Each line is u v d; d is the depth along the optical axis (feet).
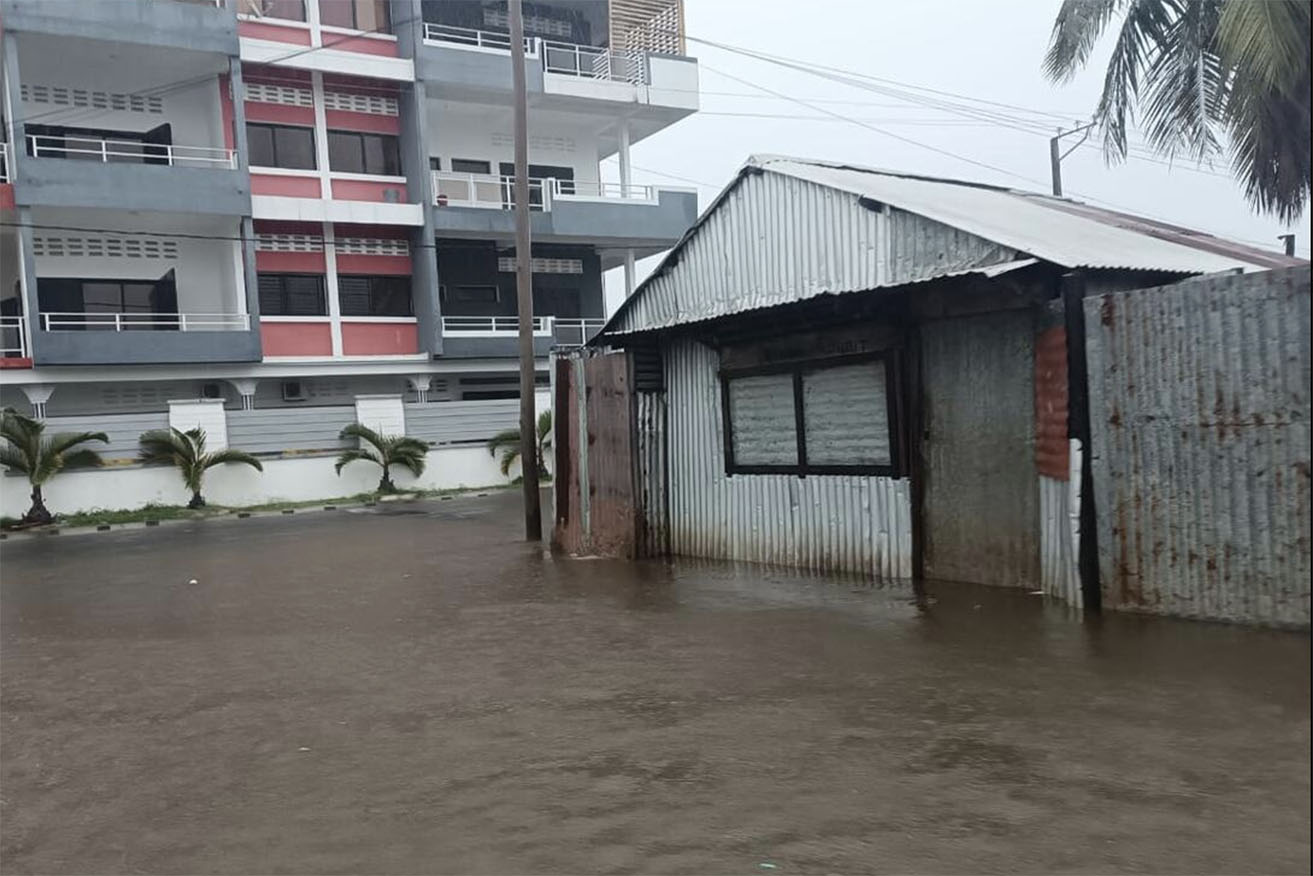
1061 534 25.26
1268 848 11.72
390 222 87.35
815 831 12.89
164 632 28.81
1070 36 41.91
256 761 16.87
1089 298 24.00
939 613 24.91
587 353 41.88
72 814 14.89
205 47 78.38
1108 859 11.69
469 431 86.63
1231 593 21.61
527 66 90.17
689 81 96.78
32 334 73.31
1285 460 20.63
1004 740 15.76
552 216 91.50
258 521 67.97
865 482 31.45
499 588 33.78
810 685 19.48
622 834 13.14
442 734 17.81
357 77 87.20
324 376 87.92
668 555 39.29
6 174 76.43
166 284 82.48
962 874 11.52
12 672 24.47
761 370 34.81
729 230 35.88
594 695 19.75
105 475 71.36
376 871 12.41
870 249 30.81
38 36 73.72
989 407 27.73
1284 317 20.56
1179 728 15.76
